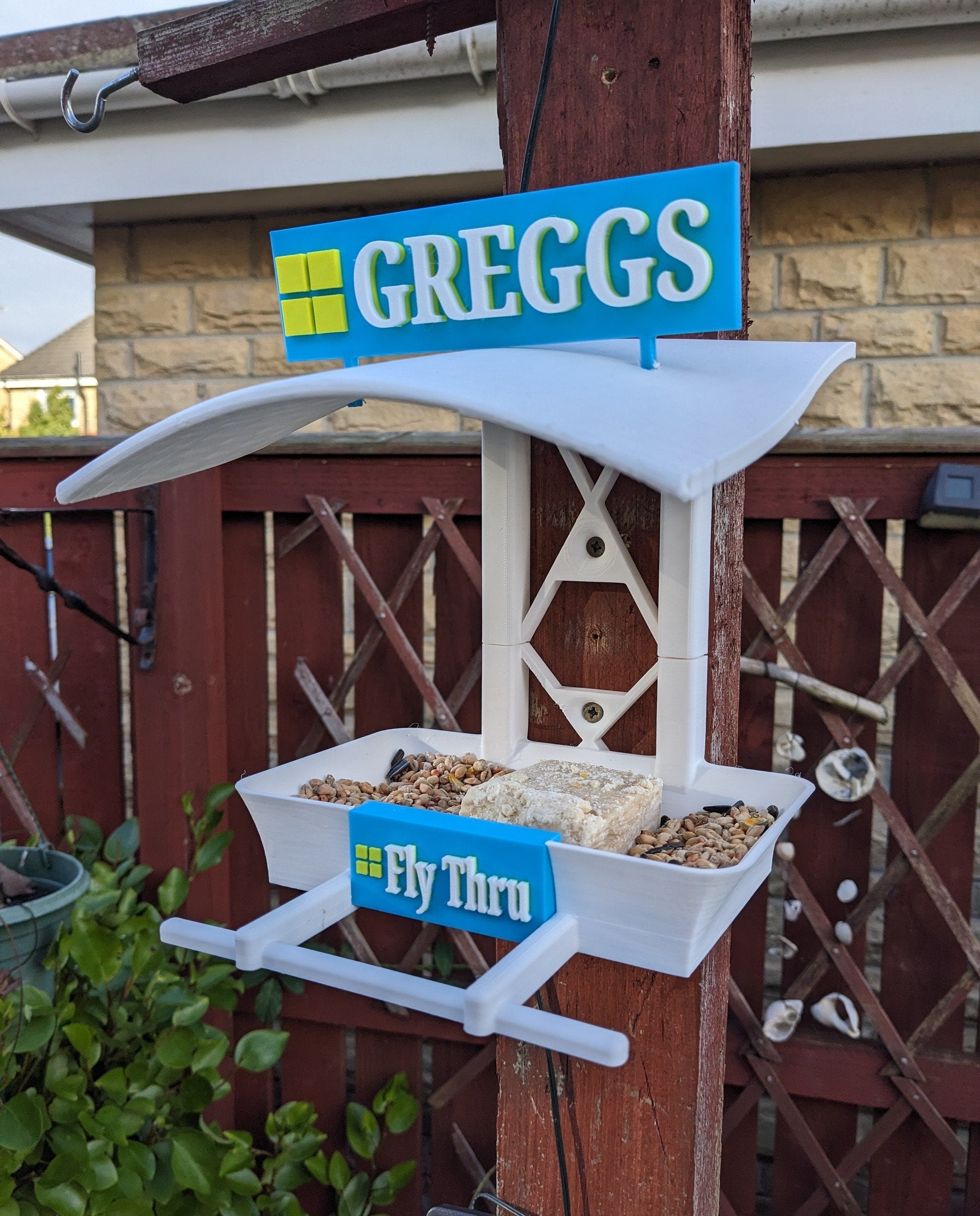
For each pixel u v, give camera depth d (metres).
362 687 2.19
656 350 0.93
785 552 2.71
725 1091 2.11
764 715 1.97
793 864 2.00
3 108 2.79
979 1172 1.93
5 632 2.29
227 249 3.02
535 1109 1.11
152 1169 1.79
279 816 0.96
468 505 2.01
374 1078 2.28
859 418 2.59
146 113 2.78
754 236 2.62
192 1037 1.89
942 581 1.84
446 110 2.54
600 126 0.96
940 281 2.50
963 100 2.22
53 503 2.22
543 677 1.04
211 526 2.14
